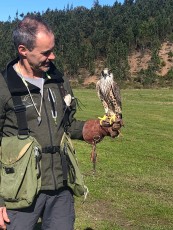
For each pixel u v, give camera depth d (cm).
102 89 544
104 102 547
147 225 752
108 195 929
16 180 348
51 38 353
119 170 1218
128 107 3834
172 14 12575
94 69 10512
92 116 3127
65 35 12144
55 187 363
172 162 1397
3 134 370
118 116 382
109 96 542
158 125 2612
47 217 377
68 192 380
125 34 11488
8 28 12169
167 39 11644
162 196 954
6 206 356
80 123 398
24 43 349
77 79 10300
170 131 2339
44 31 350
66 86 385
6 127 367
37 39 346
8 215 358
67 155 370
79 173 379
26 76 365
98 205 856
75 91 6406
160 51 11162
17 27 354
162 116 3177
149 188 1020
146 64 10606
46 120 363
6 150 357
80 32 12619
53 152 363
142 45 11275
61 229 370
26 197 347
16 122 360
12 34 363
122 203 879
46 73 372
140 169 1248
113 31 11906
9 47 9875
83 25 12912
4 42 10650
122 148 1661
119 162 1348
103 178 1098
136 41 11394
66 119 377
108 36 11675
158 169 1264
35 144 356
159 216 809
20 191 349
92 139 391
